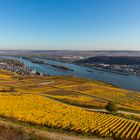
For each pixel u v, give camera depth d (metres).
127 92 162.75
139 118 90.50
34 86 160.75
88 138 52.00
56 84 173.62
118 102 127.69
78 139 48.84
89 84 182.88
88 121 71.56
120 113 98.19
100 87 172.25
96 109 103.69
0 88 141.12
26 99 98.44
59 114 77.44
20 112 71.81
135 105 123.50
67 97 126.88
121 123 73.56
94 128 63.16
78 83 184.38
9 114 65.81
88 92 150.00
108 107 99.50
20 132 20.81
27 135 21.00
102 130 61.88
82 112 85.19
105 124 69.94
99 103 117.19
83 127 62.59
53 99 118.12
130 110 107.56
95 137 54.12
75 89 157.62
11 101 91.00
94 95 141.88
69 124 64.38
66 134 52.47
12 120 58.03
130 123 74.69
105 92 154.25
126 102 130.00
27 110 77.12
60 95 133.50
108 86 186.12
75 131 57.38
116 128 66.12
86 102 116.81
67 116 75.56
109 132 60.72
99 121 73.50
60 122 65.50
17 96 104.62
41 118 67.50
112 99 135.00
